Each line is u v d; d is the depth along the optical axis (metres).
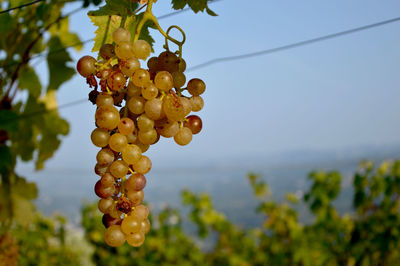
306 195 5.80
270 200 6.48
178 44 1.14
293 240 5.82
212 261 6.55
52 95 2.68
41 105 2.61
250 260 6.30
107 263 5.67
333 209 5.70
